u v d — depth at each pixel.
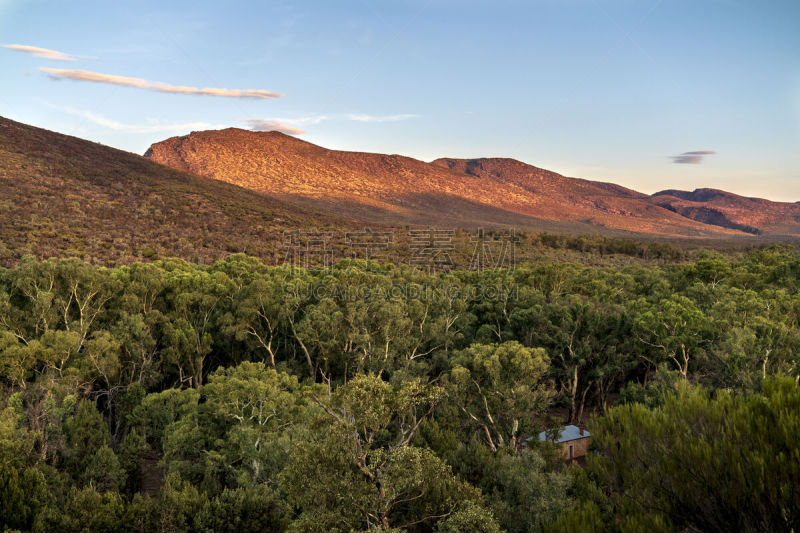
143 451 26.22
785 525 5.13
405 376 31.75
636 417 6.83
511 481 17.11
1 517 16.39
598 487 7.15
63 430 24.28
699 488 5.71
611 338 34.62
